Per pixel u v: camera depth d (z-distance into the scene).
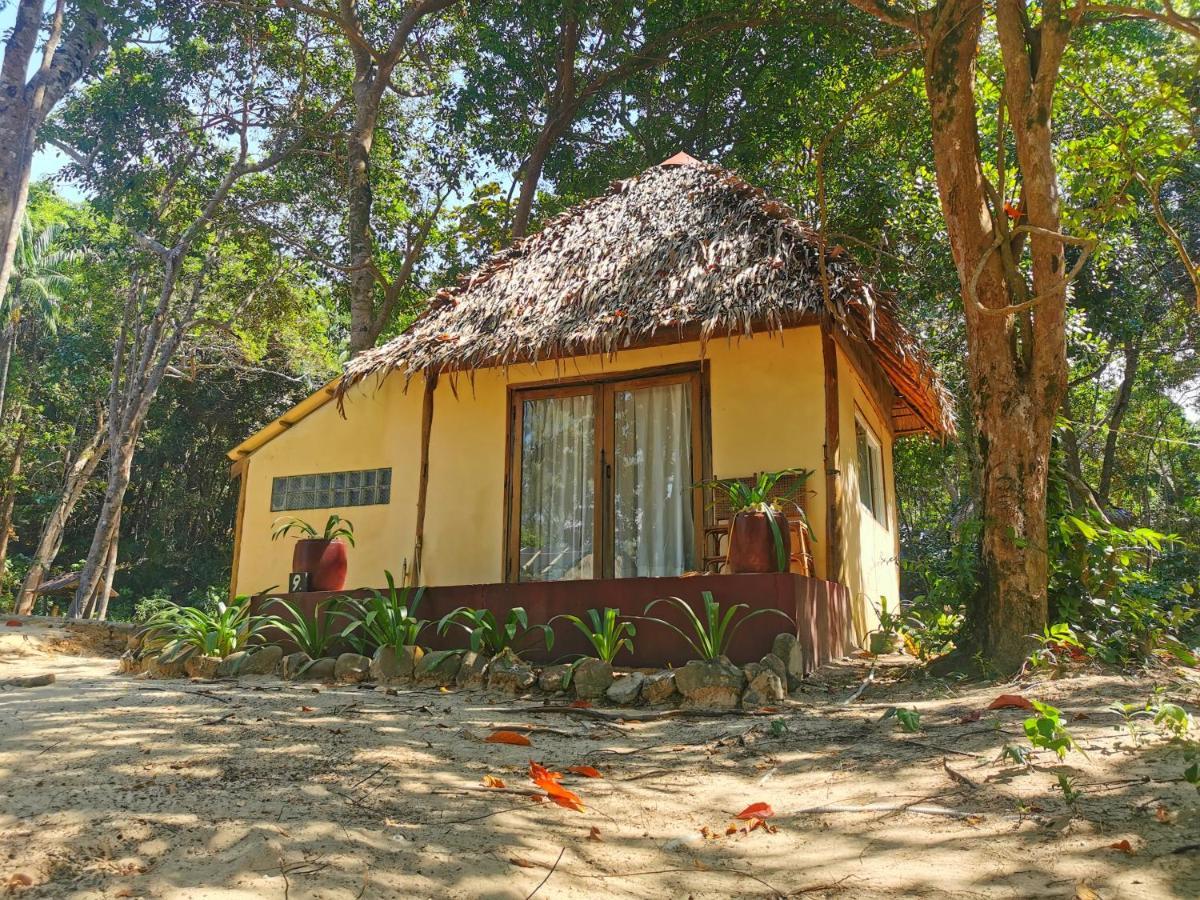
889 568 10.50
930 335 14.30
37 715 3.88
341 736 3.78
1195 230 15.65
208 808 2.61
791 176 17.56
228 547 32.12
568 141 19.11
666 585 5.55
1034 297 5.53
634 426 7.82
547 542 7.93
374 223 20.34
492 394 8.38
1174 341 18.08
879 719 4.24
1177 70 6.00
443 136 20.12
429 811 2.79
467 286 9.32
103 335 25.36
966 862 2.38
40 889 1.98
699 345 7.63
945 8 5.81
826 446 7.04
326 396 9.06
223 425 31.98
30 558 30.58
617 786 3.25
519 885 2.23
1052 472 5.92
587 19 16.59
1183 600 7.54
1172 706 3.11
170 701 4.44
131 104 17.95
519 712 4.57
